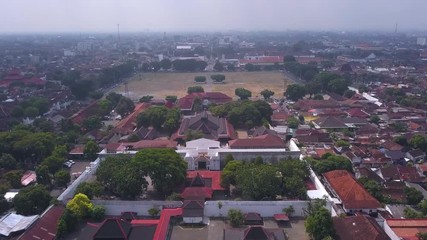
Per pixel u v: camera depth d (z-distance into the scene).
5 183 133.25
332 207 114.75
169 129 196.50
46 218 106.56
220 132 182.50
